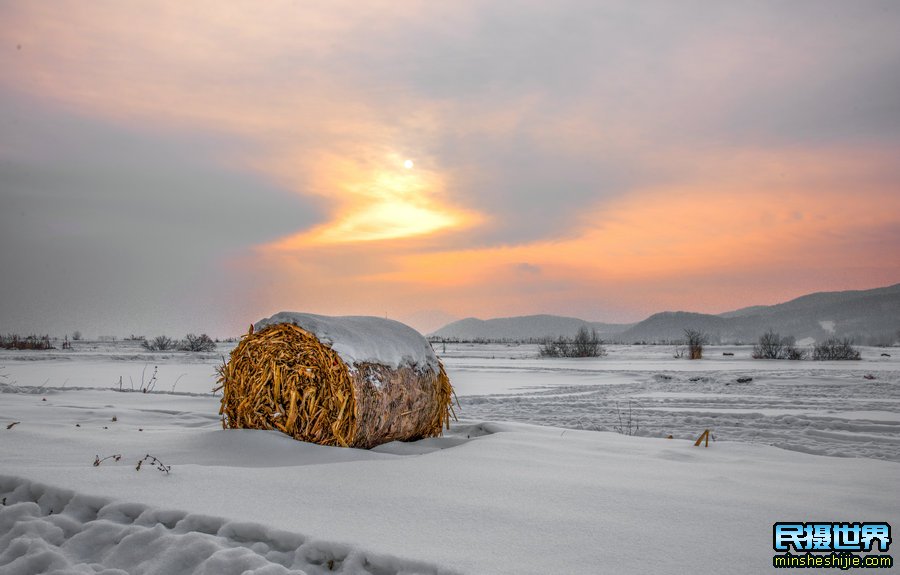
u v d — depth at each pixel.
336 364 6.60
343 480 4.94
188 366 24.53
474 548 3.51
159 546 3.70
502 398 14.94
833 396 15.70
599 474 5.29
